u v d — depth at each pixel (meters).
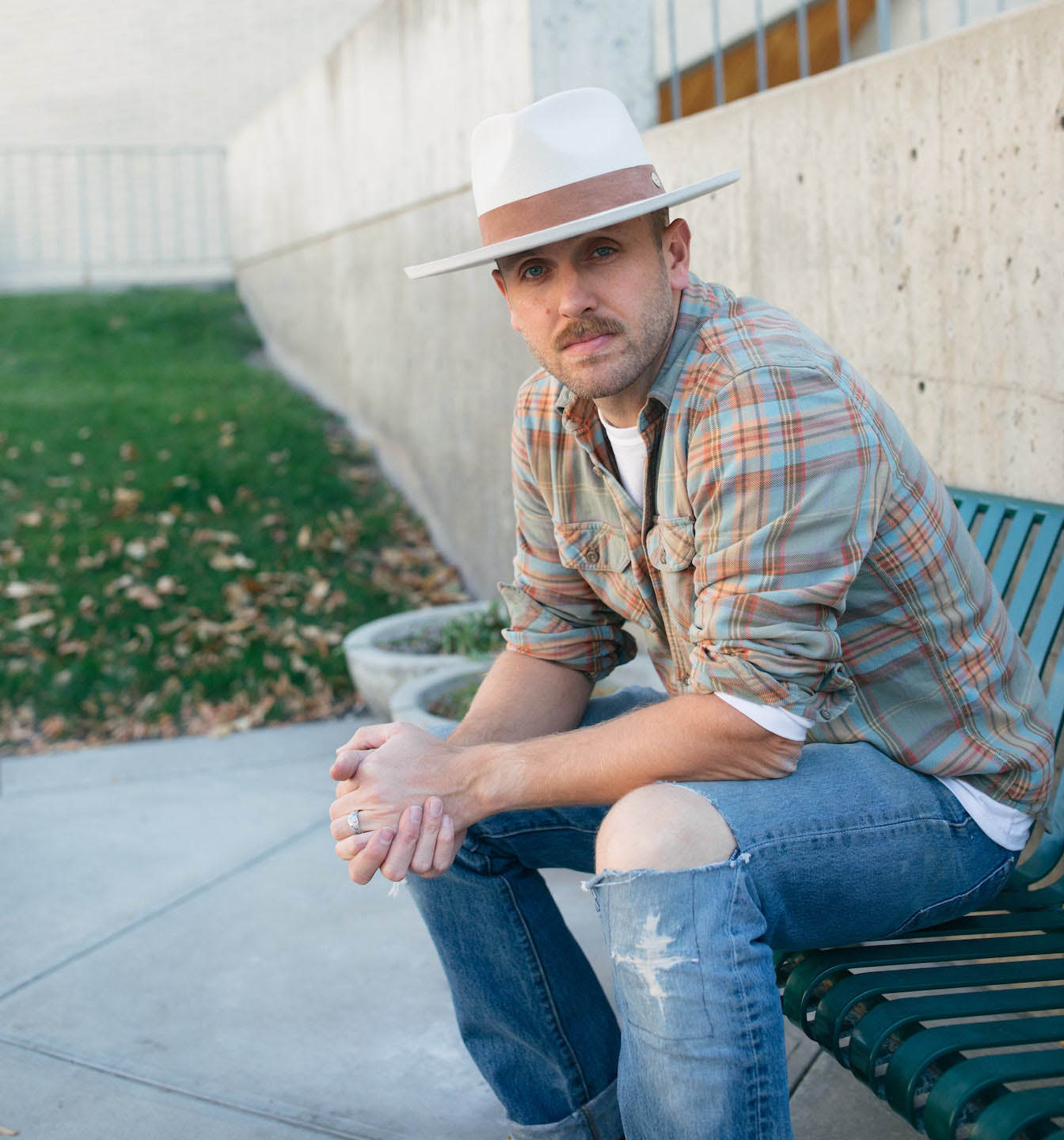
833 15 4.64
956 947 1.63
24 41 13.52
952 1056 1.40
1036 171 2.22
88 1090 2.28
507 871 1.87
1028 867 1.88
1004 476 2.38
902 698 1.66
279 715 4.57
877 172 2.70
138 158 13.59
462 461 5.52
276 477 6.41
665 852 1.45
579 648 2.03
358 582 5.48
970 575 1.69
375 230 6.50
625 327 1.61
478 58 4.59
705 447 1.58
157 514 5.94
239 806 3.72
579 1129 1.88
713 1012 1.38
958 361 2.49
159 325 9.91
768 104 3.12
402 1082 2.27
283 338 8.98
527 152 1.61
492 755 1.70
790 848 1.50
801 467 1.52
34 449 6.63
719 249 3.45
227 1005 2.57
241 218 10.27
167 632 4.97
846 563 1.54
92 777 4.04
